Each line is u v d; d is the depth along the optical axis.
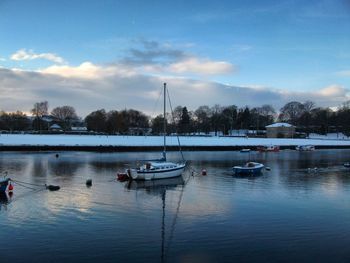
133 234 27.62
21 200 38.88
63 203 37.69
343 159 99.69
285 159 99.12
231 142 149.75
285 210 35.44
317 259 23.20
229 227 29.56
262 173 65.62
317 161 93.00
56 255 23.53
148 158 93.94
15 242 25.73
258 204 38.12
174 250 24.53
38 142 122.31
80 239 26.41
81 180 54.41
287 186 50.41
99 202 38.62
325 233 28.14
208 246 25.30
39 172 63.28
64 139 128.50
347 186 50.75
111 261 22.67
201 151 131.50
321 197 42.25
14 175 59.12
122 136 142.38
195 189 47.62
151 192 45.12
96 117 184.25
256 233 28.06
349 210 35.59
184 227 29.50
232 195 43.31
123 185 50.19
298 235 27.66
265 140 160.88
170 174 56.62
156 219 31.84
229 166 78.06
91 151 118.69
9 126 191.00
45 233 27.67
